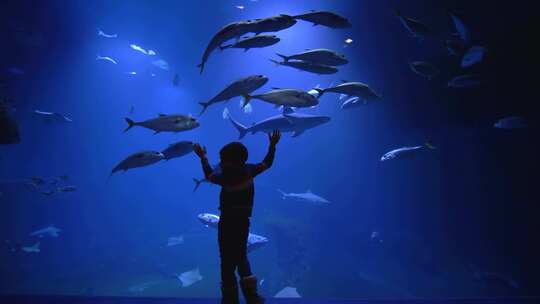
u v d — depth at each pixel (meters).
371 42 15.65
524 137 14.11
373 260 16.92
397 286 13.66
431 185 18.45
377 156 21.11
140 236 24.08
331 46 23.06
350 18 16.44
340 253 17.31
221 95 4.38
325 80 22.08
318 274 14.33
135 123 4.25
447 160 16.95
